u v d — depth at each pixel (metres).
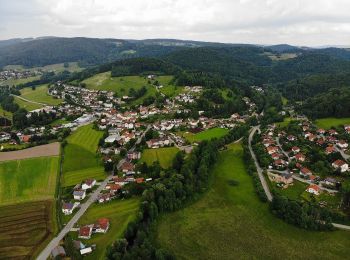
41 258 139.12
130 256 133.12
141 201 178.25
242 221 172.00
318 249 151.12
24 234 156.00
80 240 150.25
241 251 148.88
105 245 146.25
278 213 175.38
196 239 156.25
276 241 156.25
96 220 165.75
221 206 186.38
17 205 181.62
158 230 162.00
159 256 133.88
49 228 160.25
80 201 185.88
